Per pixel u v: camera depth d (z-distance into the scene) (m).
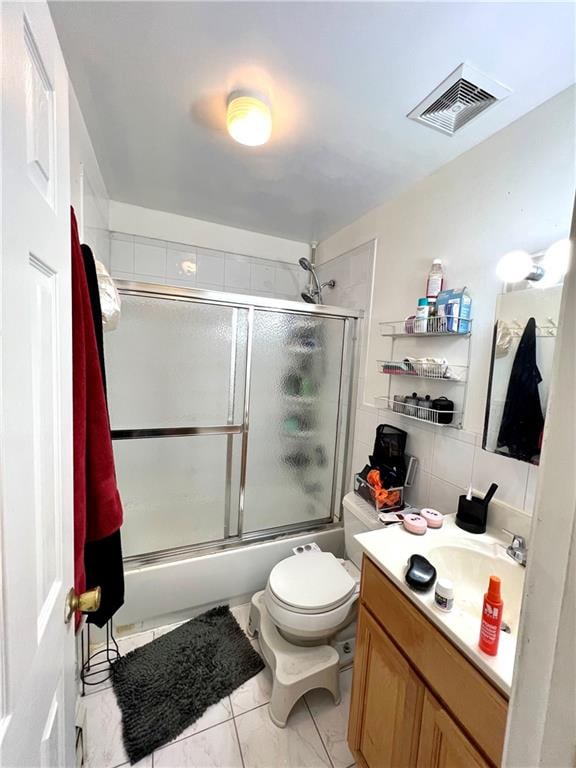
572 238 0.35
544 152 1.10
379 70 1.04
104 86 1.15
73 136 1.19
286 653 1.35
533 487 1.10
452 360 1.41
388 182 1.65
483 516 1.18
